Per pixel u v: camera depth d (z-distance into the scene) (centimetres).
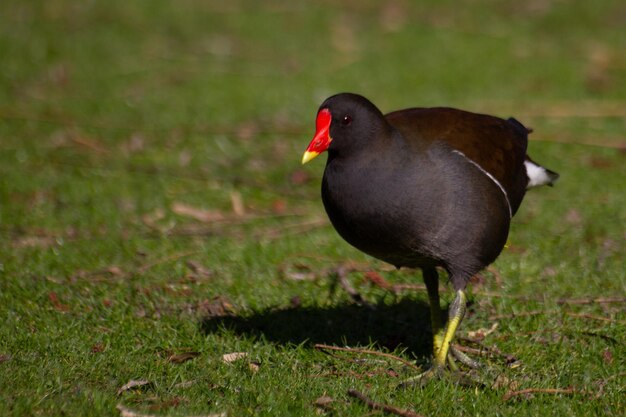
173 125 1667
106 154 1535
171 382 805
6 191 1370
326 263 1141
